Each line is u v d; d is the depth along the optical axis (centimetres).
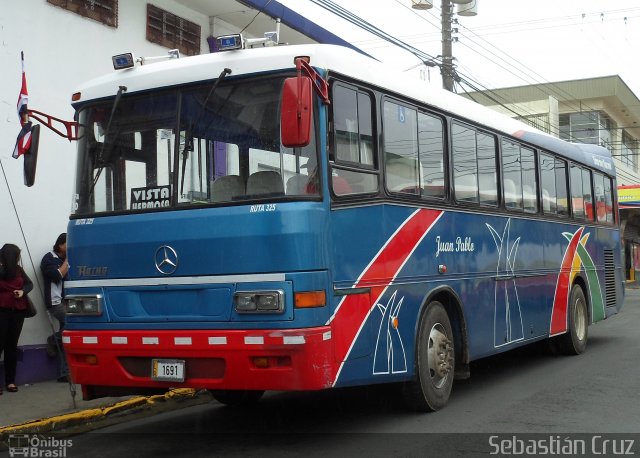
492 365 1034
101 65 1020
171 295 564
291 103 514
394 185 654
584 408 718
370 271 603
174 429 688
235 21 1298
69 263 614
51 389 845
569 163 1162
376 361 602
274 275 528
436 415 691
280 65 559
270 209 535
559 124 3588
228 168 563
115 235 589
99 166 619
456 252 758
